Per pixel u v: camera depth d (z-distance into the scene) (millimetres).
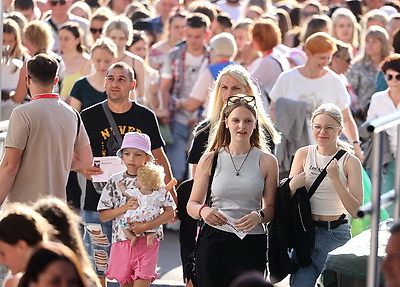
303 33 38344
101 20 38531
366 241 20703
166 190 22688
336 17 40438
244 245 20797
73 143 22156
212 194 21141
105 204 22812
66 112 21969
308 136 29750
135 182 22734
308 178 21688
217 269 20844
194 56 35938
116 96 24031
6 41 31516
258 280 11789
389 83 30234
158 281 25938
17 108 21531
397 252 12547
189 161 23625
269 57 33125
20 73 31281
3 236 15586
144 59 36281
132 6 47656
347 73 35406
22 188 21609
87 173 23359
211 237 20922
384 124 15250
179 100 35469
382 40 35094
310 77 30125
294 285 21781
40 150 21547
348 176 21625
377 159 15273
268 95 32906
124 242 22719
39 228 15703
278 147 29688
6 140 21516
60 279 12977
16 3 43094
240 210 20953
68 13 41125
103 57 27625
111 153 24141
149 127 24344
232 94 23047
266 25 33250
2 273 17594
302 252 21438
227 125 21156
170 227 34188
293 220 21359
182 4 50219
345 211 21734
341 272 19344
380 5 49219
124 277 22828
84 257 16906
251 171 21062
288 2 51375
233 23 44000
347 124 30031
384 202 16438
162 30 43406
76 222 17188
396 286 12555
